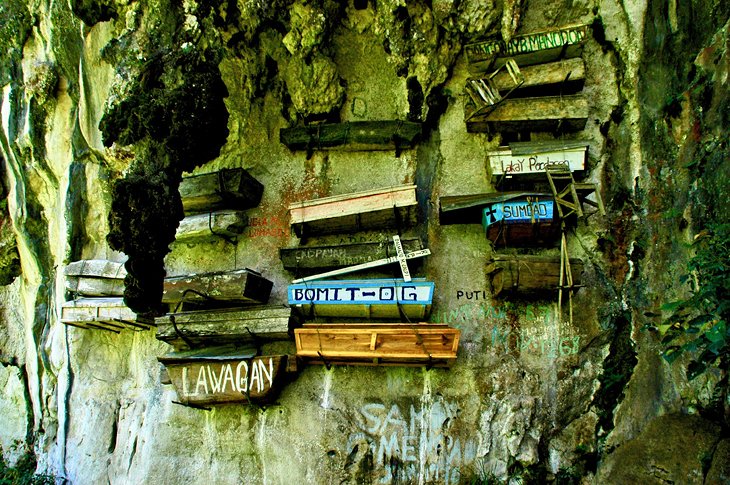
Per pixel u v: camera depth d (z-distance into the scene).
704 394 5.55
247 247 7.66
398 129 7.23
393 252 6.71
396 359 6.36
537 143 6.60
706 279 4.86
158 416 7.42
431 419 6.47
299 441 6.73
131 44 7.08
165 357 6.96
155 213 5.91
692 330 4.50
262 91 7.89
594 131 6.85
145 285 6.17
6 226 9.54
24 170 9.06
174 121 6.16
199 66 6.61
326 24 7.23
